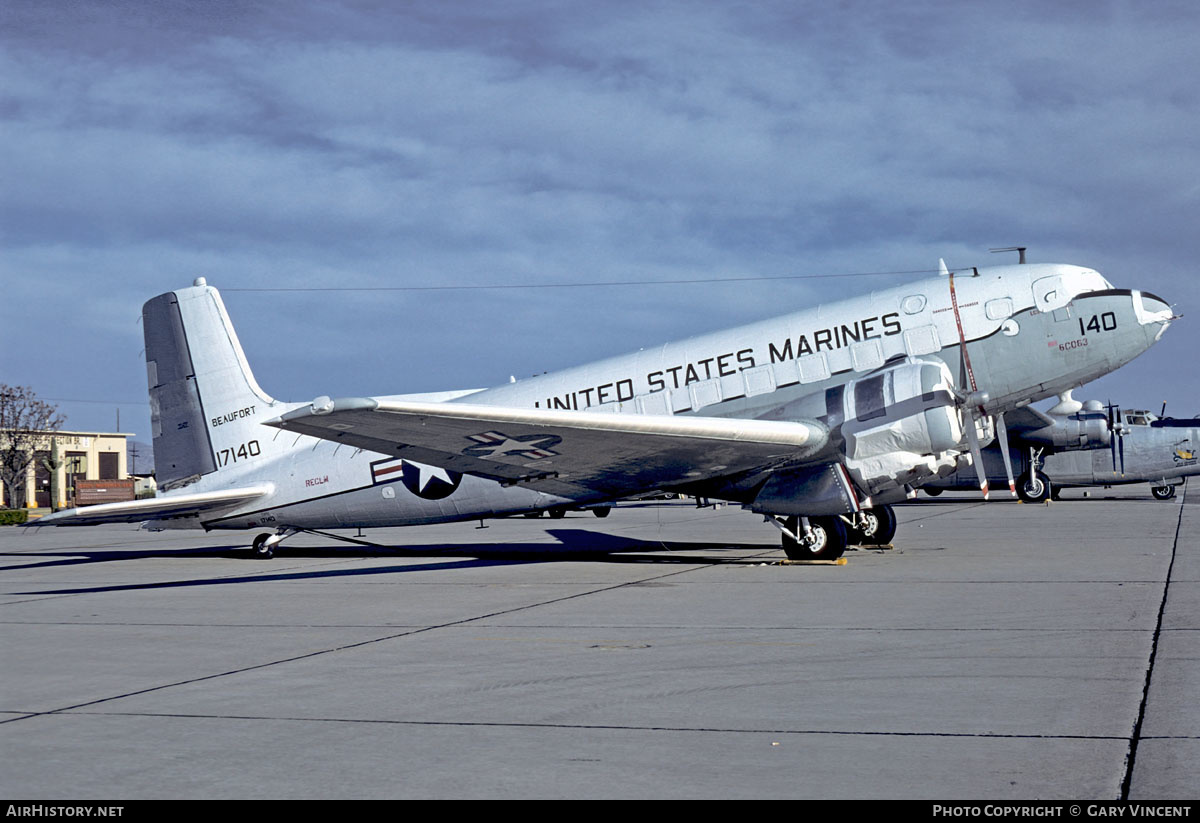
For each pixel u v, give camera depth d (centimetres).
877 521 1647
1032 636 812
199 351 1920
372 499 1802
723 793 453
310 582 1419
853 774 473
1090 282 1547
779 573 1359
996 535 1902
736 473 1539
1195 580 1137
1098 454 3450
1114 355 1514
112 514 1792
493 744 541
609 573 1430
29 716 625
